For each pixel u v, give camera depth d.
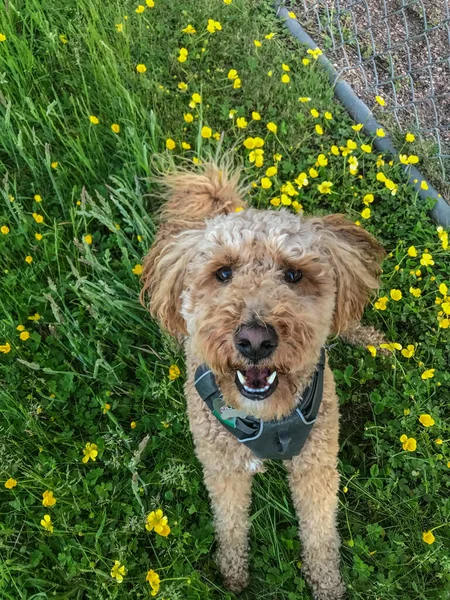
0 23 0.84
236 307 0.43
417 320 0.71
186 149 0.80
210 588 0.55
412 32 0.98
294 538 0.61
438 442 0.59
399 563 0.57
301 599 0.55
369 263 0.57
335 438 0.55
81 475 0.60
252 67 0.88
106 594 0.55
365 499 0.62
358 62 0.94
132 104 0.74
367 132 0.86
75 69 0.86
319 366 0.50
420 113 0.89
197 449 0.56
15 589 0.54
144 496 0.61
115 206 0.76
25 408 0.64
